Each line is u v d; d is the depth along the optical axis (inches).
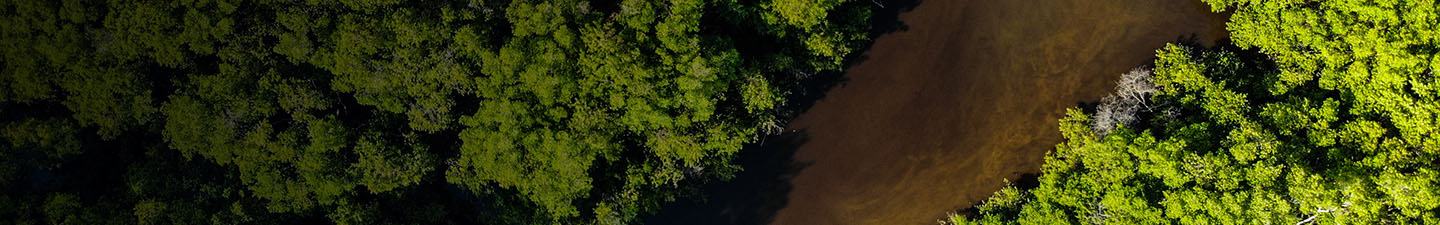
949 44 1496.1
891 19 1502.2
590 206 1421.0
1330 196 1089.4
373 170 1273.4
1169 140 1221.1
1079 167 1401.3
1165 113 1336.1
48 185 1390.3
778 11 1268.5
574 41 1185.4
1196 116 1314.0
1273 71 1341.0
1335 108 1177.4
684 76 1187.3
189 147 1266.0
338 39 1202.0
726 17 1296.8
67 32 1251.8
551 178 1252.5
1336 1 1213.1
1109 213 1253.1
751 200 1582.2
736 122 1355.8
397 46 1204.5
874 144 1540.4
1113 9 1454.2
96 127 1389.0
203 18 1216.8
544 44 1173.7
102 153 1413.6
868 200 1558.8
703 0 1258.0
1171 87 1330.0
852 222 1568.7
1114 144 1269.7
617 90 1202.0
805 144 1556.3
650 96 1200.8
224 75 1243.2
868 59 1515.7
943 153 1528.1
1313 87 1288.1
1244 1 1301.7
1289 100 1229.7
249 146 1264.8
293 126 1272.1
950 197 1540.4
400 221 1389.0
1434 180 1083.3
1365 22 1203.2
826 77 1524.4
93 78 1259.2
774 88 1347.2
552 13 1176.2
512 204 1386.6
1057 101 1477.6
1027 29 1476.4
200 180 1346.0
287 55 1220.5
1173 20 1441.9
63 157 1354.6
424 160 1282.0
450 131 1359.5
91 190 1400.1
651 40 1212.5
